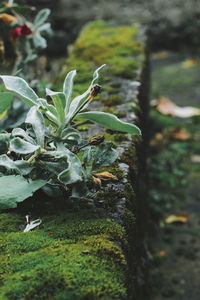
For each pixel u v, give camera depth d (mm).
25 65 1435
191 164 2717
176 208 2309
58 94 942
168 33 4461
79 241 912
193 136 3004
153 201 2311
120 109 1363
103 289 825
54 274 841
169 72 4090
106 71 1647
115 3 4301
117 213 982
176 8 4410
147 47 2156
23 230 946
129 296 887
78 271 846
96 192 1023
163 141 2875
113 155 975
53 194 982
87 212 976
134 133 958
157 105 2945
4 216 971
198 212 2277
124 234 940
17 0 1757
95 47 1969
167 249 1994
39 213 978
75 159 939
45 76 2047
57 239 917
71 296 814
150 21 4406
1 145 1014
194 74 4035
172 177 2477
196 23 4434
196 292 1747
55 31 4129
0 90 1034
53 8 4074
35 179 973
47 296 812
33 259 870
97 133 1232
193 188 2490
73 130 980
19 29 1378
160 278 1815
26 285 825
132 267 1013
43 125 961
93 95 963
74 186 949
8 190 964
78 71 1665
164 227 2152
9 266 862
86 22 4203
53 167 950
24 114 1196
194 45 4492
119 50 1926
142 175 1456
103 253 883
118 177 1064
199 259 1935
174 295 1728
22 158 984
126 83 1544
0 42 1349
